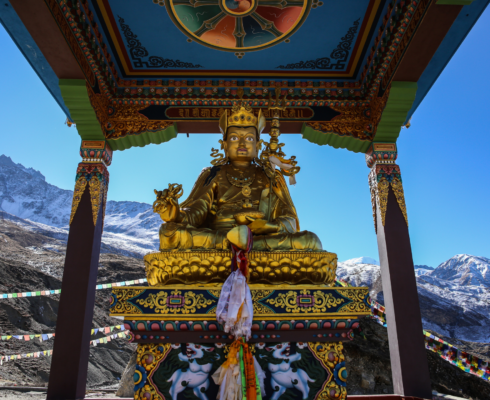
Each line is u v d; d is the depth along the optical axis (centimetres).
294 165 628
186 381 423
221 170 653
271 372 430
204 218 611
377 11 771
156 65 898
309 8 759
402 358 758
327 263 478
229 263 460
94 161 879
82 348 742
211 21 784
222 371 411
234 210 591
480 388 1115
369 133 920
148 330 427
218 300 425
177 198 520
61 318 752
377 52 842
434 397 853
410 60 766
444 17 667
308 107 941
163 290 430
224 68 908
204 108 930
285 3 746
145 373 425
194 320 424
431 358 1200
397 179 887
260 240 504
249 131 666
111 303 423
